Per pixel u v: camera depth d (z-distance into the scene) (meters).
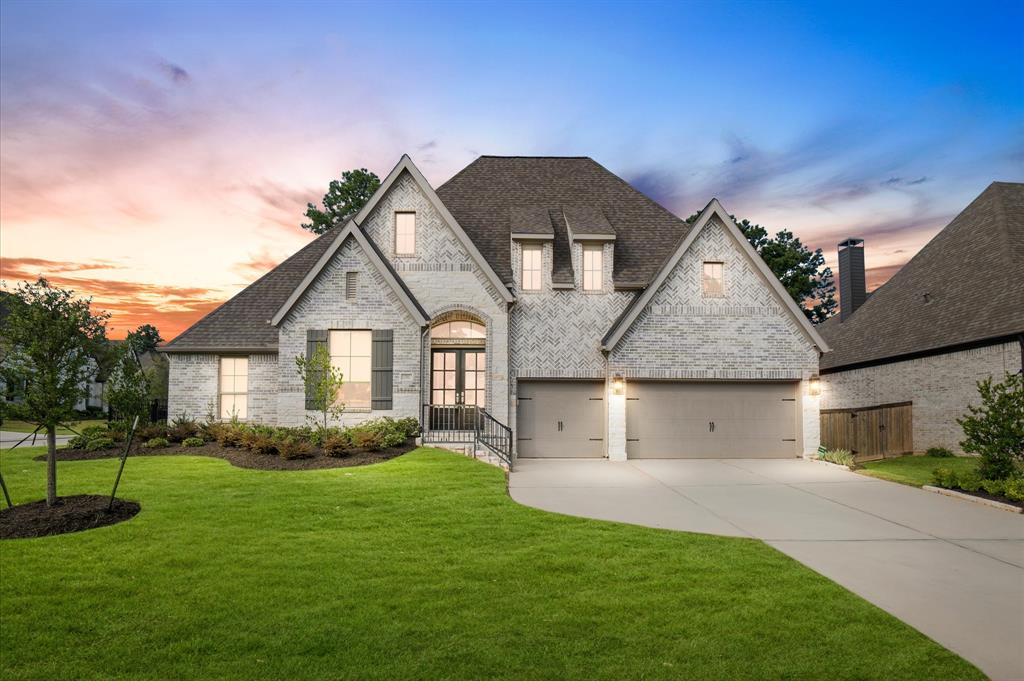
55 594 7.09
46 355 10.33
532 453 19.34
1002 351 18.77
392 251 19.17
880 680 5.53
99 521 9.87
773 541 9.87
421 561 8.40
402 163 19.33
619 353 18.88
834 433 19.94
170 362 19.66
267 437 16.17
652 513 11.64
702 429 19.19
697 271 19.16
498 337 18.95
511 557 8.61
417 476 13.47
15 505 10.59
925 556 9.18
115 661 5.69
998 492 12.91
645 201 22.78
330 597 7.12
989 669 5.78
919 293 24.62
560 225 21.48
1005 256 21.22
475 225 21.27
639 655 5.89
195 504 11.01
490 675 5.51
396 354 18.11
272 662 5.68
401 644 6.02
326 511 10.76
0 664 5.63
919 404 22.17
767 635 6.33
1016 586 7.94
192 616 6.57
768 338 19.11
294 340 18.16
